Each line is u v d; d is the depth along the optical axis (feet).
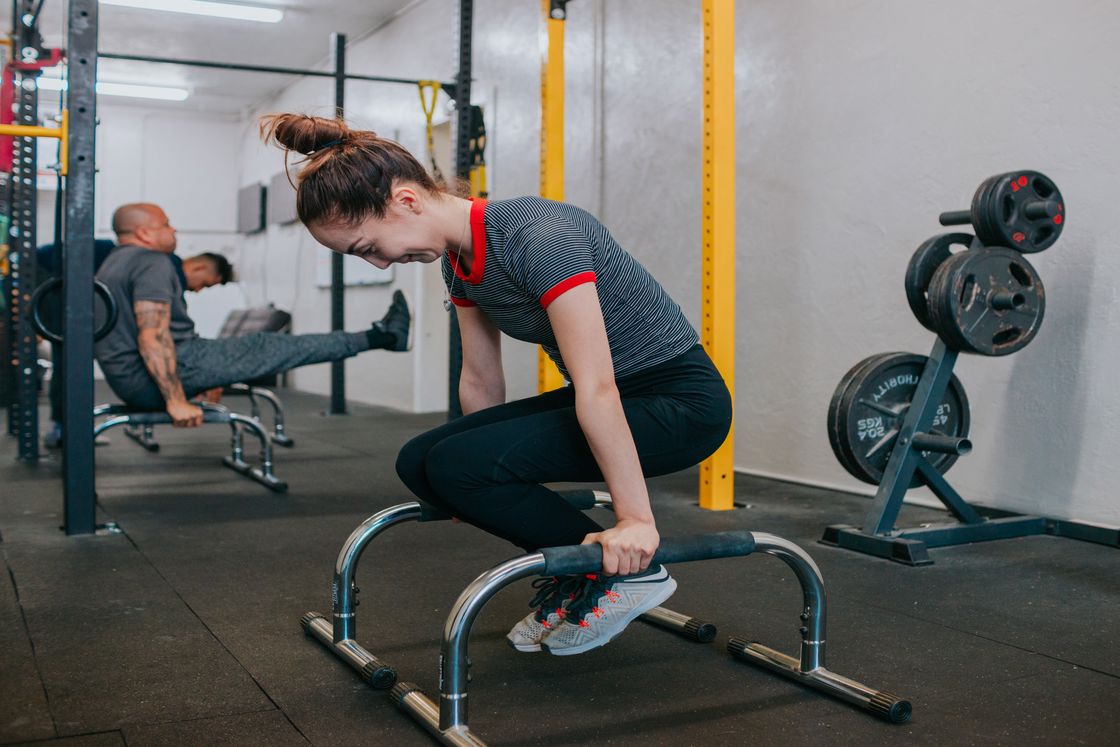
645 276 4.42
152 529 8.98
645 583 4.49
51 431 15.12
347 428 17.98
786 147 11.61
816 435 11.39
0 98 13.33
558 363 4.66
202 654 5.45
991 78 9.34
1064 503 8.90
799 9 11.35
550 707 4.68
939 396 8.26
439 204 4.11
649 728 4.43
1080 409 8.76
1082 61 8.61
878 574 7.38
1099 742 4.28
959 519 8.59
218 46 24.44
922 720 4.54
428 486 4.64
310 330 26.21
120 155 31.09
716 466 10.06
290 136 4.09
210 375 10.84
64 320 8.50
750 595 6.73
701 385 4.43
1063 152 8.78
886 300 10.44
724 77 9.54
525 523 4.44
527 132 17.04
